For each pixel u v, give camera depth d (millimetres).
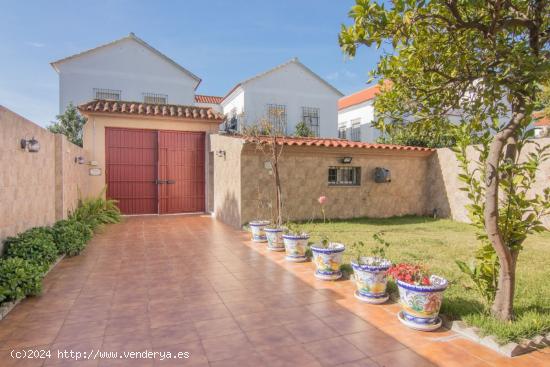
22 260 4586
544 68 2695
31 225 6172
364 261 4629
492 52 3154
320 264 5266
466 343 3293
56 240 6379
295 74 21422
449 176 11523
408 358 3039
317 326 3664
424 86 3699
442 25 3240
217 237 8594
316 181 10750
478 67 3275
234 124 21359
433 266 5586
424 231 9008
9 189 5254
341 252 5281
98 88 18094
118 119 12062
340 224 10062
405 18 2746
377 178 11414
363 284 4344
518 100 3303
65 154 8094
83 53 17812
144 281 5160
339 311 4059
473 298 4113
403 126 4039
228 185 10719
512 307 3500
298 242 6227
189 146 13109
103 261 6312
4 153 5078
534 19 3223
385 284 4332
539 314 3629
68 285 4961
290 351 3154
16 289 4121
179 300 4398
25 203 5898
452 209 11344
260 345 3262
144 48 19000
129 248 7391
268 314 3969
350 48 2971
